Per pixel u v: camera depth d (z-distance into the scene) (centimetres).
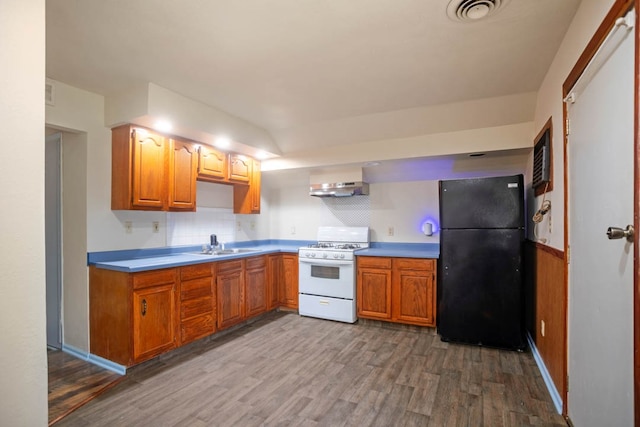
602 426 136
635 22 103
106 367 257
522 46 199
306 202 476
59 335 290
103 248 279
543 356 249
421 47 200
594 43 140
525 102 275
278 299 418
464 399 214
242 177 390
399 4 159
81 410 201
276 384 233
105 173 278
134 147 271
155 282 263
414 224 409
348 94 272
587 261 153
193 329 295
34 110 79
